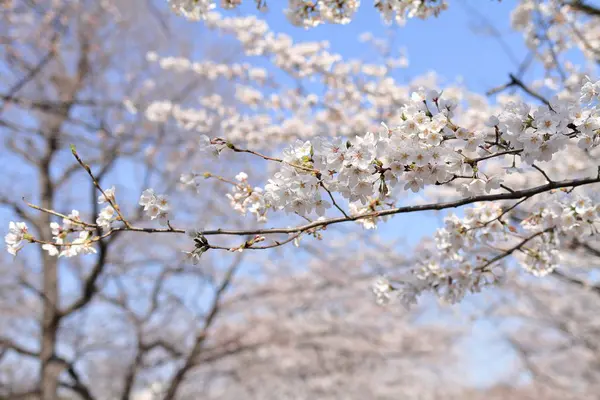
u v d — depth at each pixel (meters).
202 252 1.85
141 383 10.45
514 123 1.66
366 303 10.65
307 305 10.42
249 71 5.68
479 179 1.82
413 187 1.76
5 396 8.48
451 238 2.54
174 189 7.67
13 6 6.84
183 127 6.41
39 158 8.23
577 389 11.17
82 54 7.73
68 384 7.96
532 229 2.51
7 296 8.89
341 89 5.28
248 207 2.19
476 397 16.47
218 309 9.30
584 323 8.11
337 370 10.77
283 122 5.61
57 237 1.97
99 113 7.36
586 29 4.64
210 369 10.04
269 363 10.18
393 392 11.79
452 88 5.38
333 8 2.53
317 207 1.79
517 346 9.91
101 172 7.52
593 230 2.42
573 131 1.70
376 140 1.70
